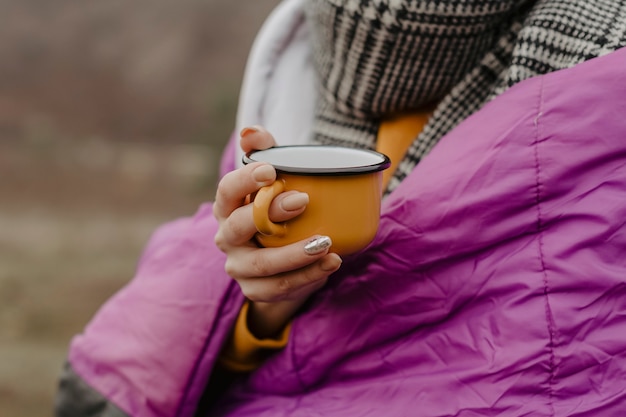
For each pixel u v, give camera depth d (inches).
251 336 37.1
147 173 338.0
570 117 31.3
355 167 28.8
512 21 36.2
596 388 29.7
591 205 30.7
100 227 253.3
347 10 35.2
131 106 421.4
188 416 37.2
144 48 454.0
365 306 34.3
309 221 29.0
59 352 145.0
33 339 151.9
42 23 463.8
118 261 210.7
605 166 31.0
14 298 174.9
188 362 36.6
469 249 32.1
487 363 31.0
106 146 381.4
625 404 29.2
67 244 227.5
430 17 34.3
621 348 29.5
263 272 30.2
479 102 36.7
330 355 34.8
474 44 35.7
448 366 32.2
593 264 30.2
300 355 35.4
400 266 33.3
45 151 357.7
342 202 28.9
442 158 33.2
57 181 314.8
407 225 32.9
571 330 29.9
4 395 124.2
